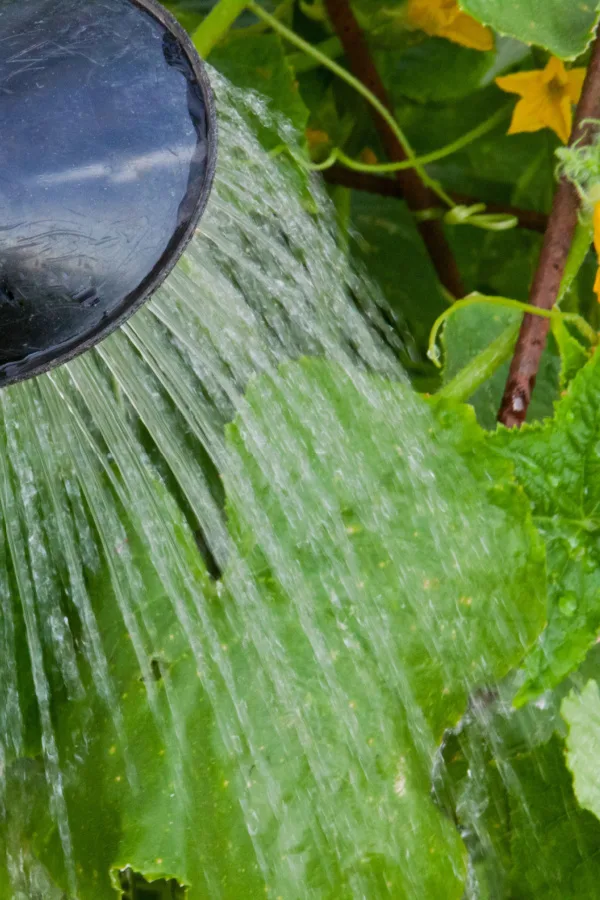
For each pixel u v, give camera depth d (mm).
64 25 971
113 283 982
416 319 1274
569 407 1102
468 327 1177
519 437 1099
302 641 1075
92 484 1095
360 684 1075
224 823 1064
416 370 1231
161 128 976
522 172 1292
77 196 968
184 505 1110
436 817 1085
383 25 1243
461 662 1081
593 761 1083
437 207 1261
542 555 1086
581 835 1109
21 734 1075
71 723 1073
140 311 1080
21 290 972
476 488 1091
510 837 1120
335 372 1092
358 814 1071
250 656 1072
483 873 1118
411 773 1080
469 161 1297
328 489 1080
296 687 1072
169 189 979
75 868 1062
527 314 1145
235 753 1067
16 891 1078
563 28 1115
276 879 1062
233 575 1076
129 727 1069
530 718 1132
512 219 1244
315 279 1155
